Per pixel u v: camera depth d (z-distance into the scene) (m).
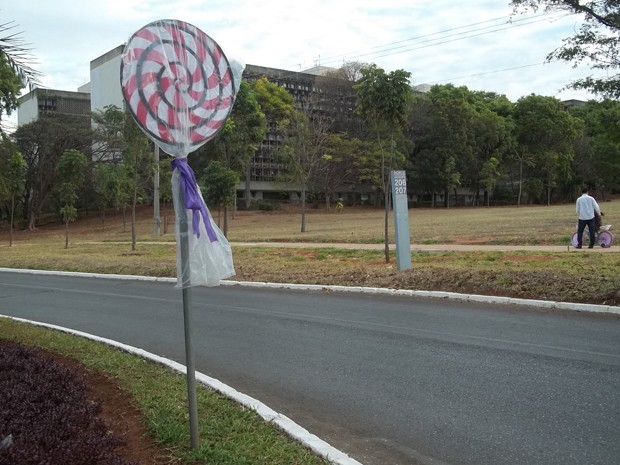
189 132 3.70
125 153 24.08
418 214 51.47
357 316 9.08
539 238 18.77
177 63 3.66
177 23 3.68
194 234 3.68
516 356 6.40
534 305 9.11
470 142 64.88
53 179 48.31
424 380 5.71
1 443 3.43
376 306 9.87
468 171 66.25
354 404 5.13
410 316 8.88
